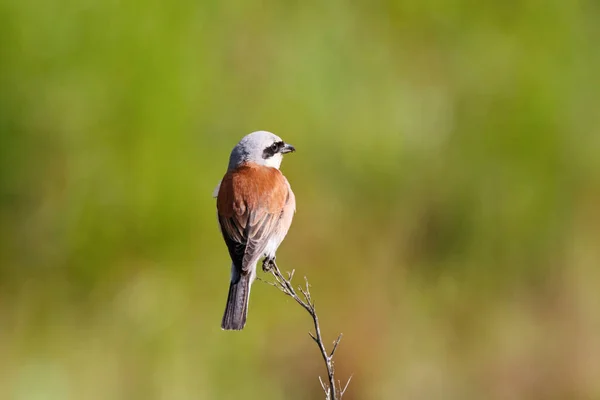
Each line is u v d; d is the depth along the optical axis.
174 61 13.76
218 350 12.20
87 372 12.09
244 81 14.80
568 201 15.08
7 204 12.91
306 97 14.91
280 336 12.46
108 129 13.12
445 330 13.30
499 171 15.01
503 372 13.09
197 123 13.71
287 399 12.10
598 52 16.27
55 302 12.66
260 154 8.80
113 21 13.48
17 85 13.14
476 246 14.41
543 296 14.23
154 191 12.80
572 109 15.84
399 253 13.92
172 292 12.45
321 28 15.78
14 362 12.27
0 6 13.22
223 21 14.95
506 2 16.30
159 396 11.95
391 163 14.53
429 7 16.28
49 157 13.12
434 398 12.60
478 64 15.98
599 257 14.60
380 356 12.54
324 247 13.38
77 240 12.74
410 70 16.00
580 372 13.17
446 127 15.34
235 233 7.97
